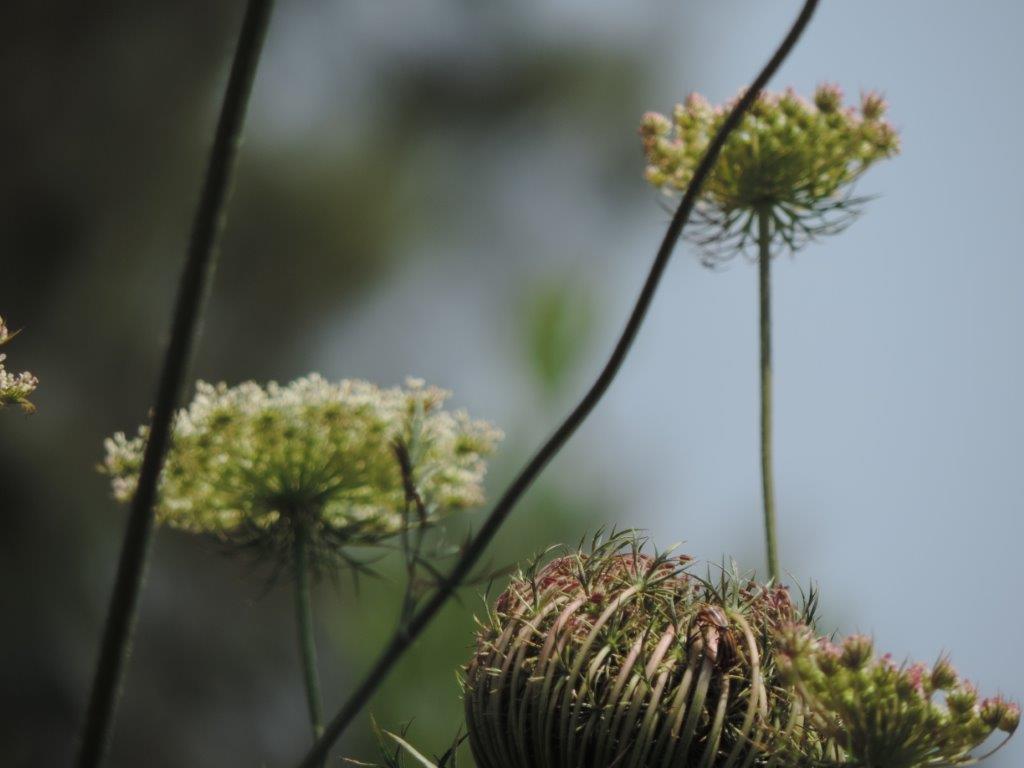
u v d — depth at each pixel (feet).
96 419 40.57
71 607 37.65
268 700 39.63
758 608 6.48
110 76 42.75
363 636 19.71
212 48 43.55
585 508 24.91
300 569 9.11
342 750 18.67
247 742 38.91
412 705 18.65
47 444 38.58
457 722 18.60
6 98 40.86
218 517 9.44
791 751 6.08
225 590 39.11
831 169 9.85
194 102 43.70
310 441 9.34
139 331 42.06
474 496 9.71
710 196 10.08
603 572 6.58
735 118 5.96
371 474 9.44
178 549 37.93
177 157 43.42
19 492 37.45
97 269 42.04
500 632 6.61
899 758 5.94
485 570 6.48
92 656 37.42
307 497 9.34
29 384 6.56
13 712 35.78
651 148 10.11
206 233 5.03
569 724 6.16
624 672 6.12
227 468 9.35
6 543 37.04
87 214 41.91
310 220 45.47
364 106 48.85
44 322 40.83
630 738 6.07
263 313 45.47
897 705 5.91
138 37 42.93
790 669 5.98
